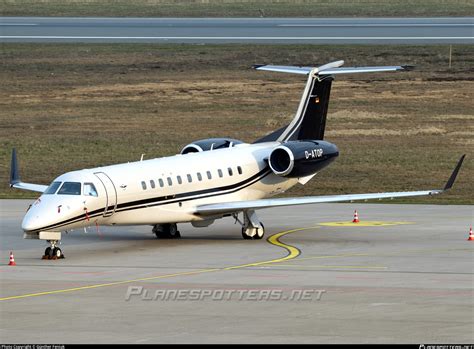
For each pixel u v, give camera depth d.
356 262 103.25
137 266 101.44
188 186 119.06
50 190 109.94
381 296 84.19
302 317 76.06
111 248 114.75
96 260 105.81
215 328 72.50
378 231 127.00
